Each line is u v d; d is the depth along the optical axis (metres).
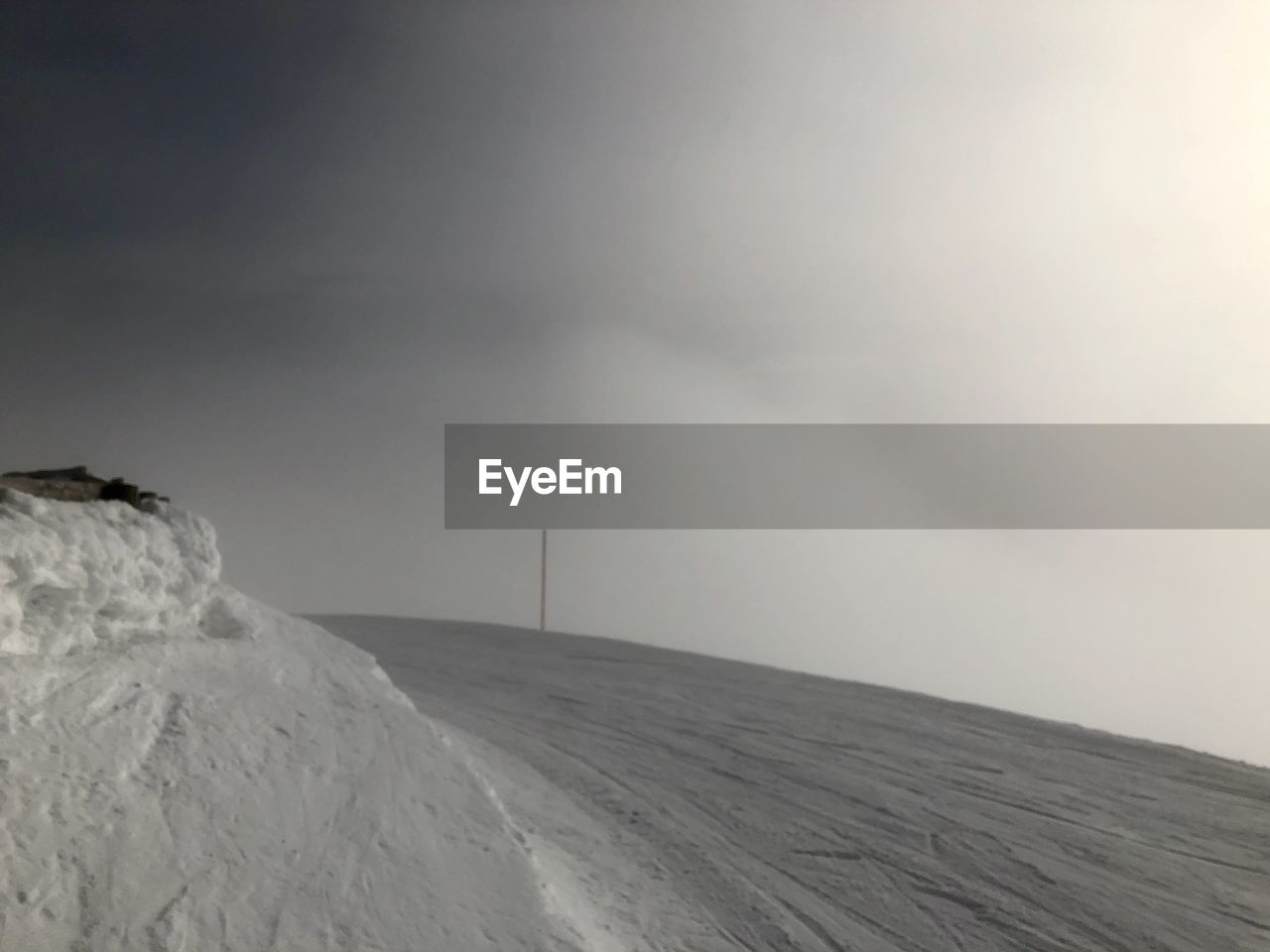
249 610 10.76
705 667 20.02
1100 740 14.78
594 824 9.95
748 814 10.69
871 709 16.47
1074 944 8.09
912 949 7.83
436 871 6.76
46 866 5.47
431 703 15.21
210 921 5.57
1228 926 8.51
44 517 7.86
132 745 6.93
